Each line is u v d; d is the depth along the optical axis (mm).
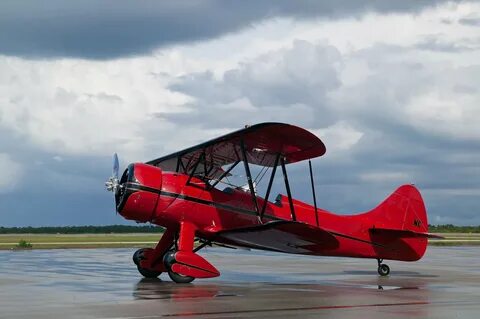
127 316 9188
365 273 18562
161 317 9141
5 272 17516
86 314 9344
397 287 14125
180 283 14484
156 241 45281
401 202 18312
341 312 9898
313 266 21656
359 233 17562
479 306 10695
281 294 12320
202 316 9305
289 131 14273
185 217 15523
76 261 22766
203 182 15945
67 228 99312
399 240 18031
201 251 34000
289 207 16891
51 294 11922
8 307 10047
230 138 14961
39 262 22172
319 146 15289
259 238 15539
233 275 17406
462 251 36000
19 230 94750
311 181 16766
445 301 11406
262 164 17672
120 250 32250
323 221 17125
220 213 15820
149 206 15242
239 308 10195
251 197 16328
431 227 92688
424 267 21641
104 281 14875
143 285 13945
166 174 15656
